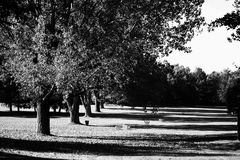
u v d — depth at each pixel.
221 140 28.23
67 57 21.48
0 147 18.45
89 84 24.11
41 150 19.03
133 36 23.47
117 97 50.06
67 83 21.83
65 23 23.55
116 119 58.31
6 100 60.50
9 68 24.69
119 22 23.47
